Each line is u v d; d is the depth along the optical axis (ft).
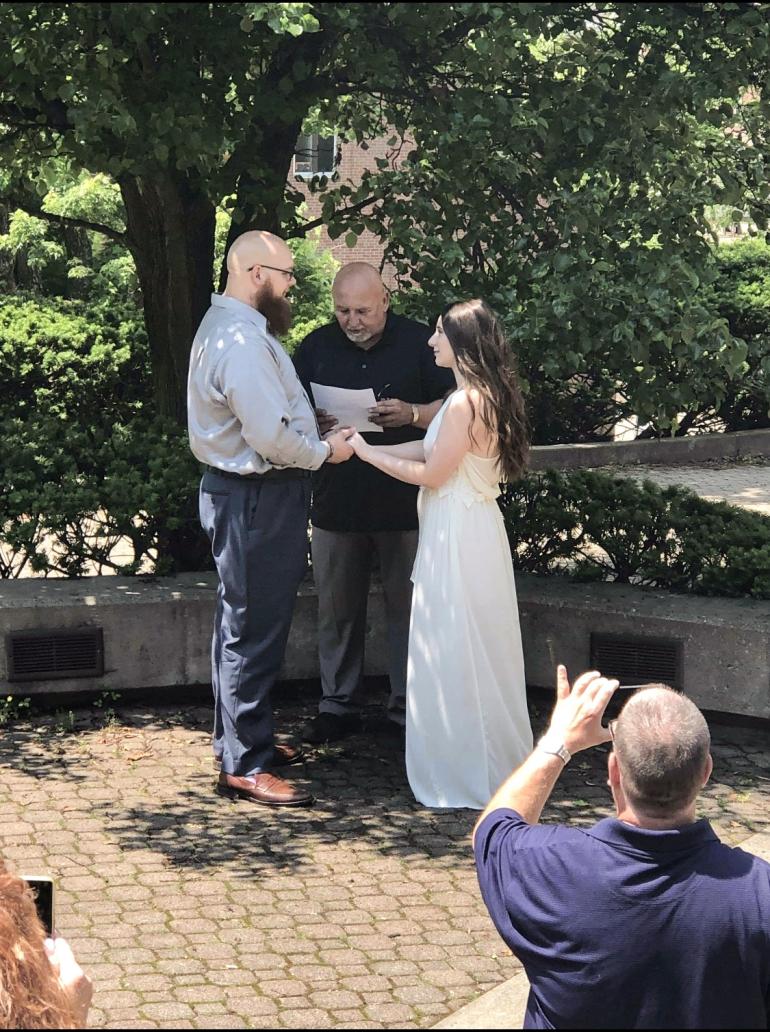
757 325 40.47
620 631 19.75
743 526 21.12
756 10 16.89
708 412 43.68
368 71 17.97
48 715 19.86
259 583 16.72
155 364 23.57
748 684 19.15
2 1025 5.91
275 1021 12.05
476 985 12.79
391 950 13.42
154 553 22.53
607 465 41.86
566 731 8.62
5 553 21.04
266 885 14.76
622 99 18.58
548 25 16.85
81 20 14.82
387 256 20.84
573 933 7.75
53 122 19.51
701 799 17.15
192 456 21.44
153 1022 11.94
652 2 16.46
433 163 19.74
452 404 16.43
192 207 21.53
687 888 7.66
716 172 19.72
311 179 22.68
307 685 21.17
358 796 17.30
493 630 16.85
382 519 18.29
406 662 18.95
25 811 16.51
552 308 18.33
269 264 16.19
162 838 15.88
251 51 17.04
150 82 16.47
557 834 8.10
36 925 6.30
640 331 18.60
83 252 48.93
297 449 16.17
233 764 17.11
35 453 21.45
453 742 16.85
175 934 13.61
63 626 19.75
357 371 18.01
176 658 20.26
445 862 15.44
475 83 18.92
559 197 18.51
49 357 34.76
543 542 21.65
